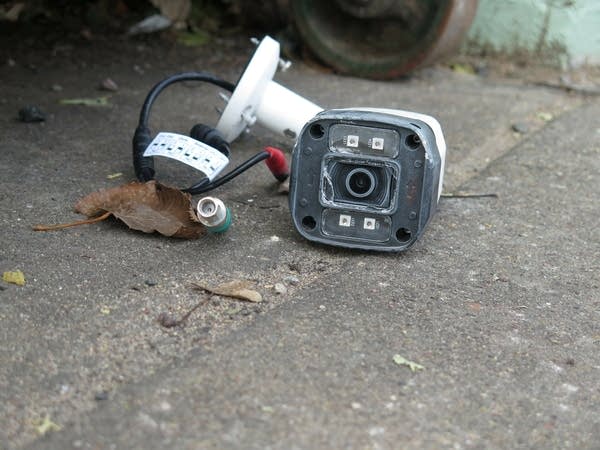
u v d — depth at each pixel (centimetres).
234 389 34
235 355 36
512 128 69
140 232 46
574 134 68
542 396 35
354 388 34
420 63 75
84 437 31
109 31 84
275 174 52
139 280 41
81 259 43
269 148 51
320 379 35
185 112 66
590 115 73
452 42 75
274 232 48
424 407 34
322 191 44
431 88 77
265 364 35
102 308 39
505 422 33
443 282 43
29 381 34
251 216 49
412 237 44
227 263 44
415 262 45
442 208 53
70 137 59
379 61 77
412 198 43
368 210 44
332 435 31
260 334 38
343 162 44
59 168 54
